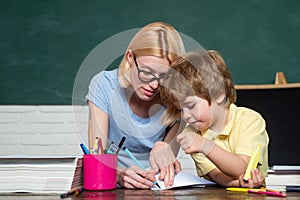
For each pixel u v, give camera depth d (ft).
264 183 4.54
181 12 9.29
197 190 3.95
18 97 9.30
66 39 9.39
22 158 3.72
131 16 9.36
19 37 9.42
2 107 9.25
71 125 9.21
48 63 9.36
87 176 3.90
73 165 3.67
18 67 9.36
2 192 3.64
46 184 3.63
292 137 8.12
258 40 9.17
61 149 9.15
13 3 9.48
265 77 9.12
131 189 4.02
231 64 9.17
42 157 3.74
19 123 9.22
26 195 3.57
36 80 9.33
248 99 8.29
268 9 9.21
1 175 3.66
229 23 9.21
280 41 9.16
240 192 3.77
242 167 4.36
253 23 9.20
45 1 9.48
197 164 4.93
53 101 9.29
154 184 4.03
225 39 9.20
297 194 3.65
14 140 9.18
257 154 4.24
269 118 8.21
